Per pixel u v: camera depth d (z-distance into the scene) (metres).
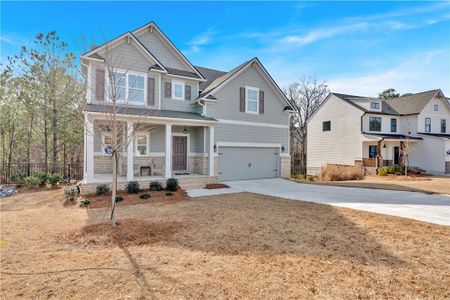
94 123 10.86
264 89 17.17
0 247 5.14
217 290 3.45
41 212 8.46
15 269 4.11
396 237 5.61
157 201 9.84
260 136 16.97
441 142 24.02
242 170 16.33
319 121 29.28
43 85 17.12
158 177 13.26
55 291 3.44
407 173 22.56
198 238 5.59
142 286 3.55
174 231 6.05
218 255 4.66
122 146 7.78
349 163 25.67
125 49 13.34
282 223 6.77
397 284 3.61
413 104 27.22
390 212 8.01
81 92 18.03
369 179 20.38
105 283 3.64
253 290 3.45
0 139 18.31
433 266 4.18
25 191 12.95
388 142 25.66
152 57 13.98
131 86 13.48
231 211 8.18
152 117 12.05
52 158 18.95
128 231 5.91
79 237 5.63
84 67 13.44
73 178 16.23
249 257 4.56
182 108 15.55
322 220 7.07
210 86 16.67
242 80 16.23
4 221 7.27
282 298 3.26
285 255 4.64
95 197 10.32
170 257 4.57
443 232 5.94
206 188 13.27
